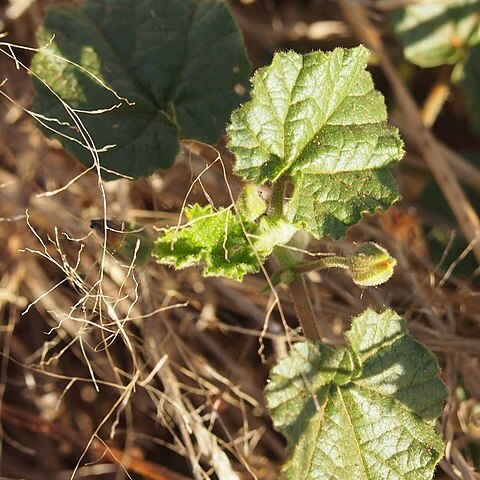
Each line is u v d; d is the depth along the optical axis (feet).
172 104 1.49
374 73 1.91
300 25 1.91
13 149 1.77
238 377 1.66
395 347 1.29
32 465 1.72
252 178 1.31
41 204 1.72
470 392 1.61
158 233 1.51
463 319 1.66
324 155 1.33
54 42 1.51
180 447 1.54
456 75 1.84
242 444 1.64
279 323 1.66
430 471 1.28
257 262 1.26
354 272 1.28
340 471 1.26
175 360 1.65
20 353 1.73
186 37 1.52
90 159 1.47
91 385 1.72
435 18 1.83
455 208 1.70
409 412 1.29
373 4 1.82
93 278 1.65
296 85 1.32
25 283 1.72
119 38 1.53
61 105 1.49
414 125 1.78
